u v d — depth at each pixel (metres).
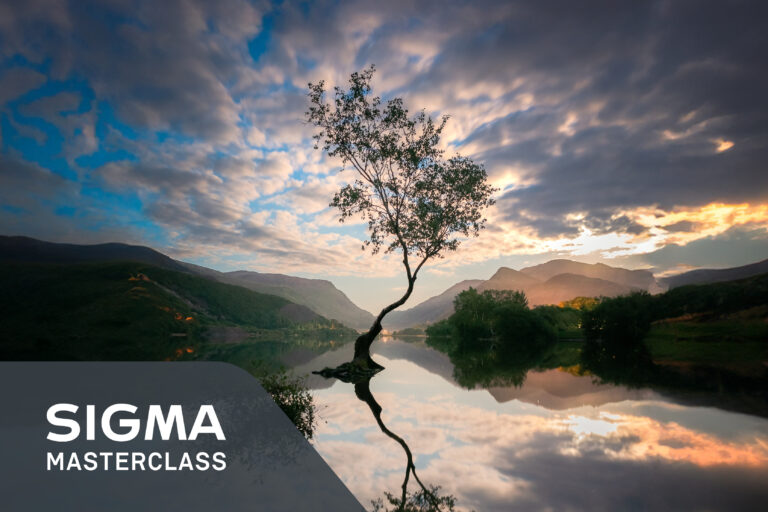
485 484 7.72
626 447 10.02
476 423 12.92
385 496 7.14
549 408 15.20
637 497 6.98
